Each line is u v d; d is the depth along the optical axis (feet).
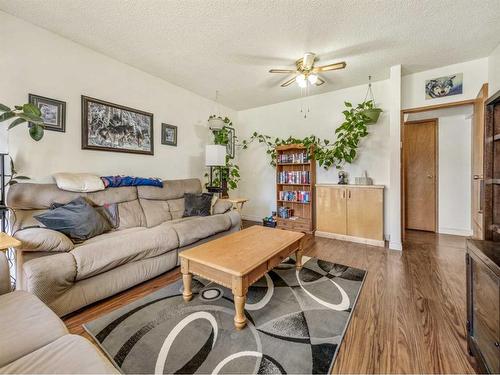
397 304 5.88
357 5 6.41
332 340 4.62
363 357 4.20
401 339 4.64
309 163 12.91
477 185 9.50
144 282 7.09
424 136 13.80
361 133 11.22
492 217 4.31
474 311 4.05
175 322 5.15
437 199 13.52
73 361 2.52
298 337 4.70
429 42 8.17
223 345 4.47
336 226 11.94
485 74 9.16
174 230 7.84
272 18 6.97
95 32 7.74
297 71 9.23
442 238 12.16
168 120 11.85
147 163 10.92
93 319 5.27
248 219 16.56
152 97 11.03
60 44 7.93
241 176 16.83
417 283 7.02
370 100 11.57
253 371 3.89
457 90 9.67
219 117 13.70
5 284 3.99
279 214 13.91
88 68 8.68
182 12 6.73
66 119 8.13
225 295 6.33
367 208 11.10
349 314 5.46
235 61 9.62
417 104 10.45
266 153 15.64
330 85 12.12
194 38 8.02
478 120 9.20
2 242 4.67
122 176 9.36
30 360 2.51
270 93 13.34
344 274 7.63
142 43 8.36
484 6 6.40
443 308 5.69
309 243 11.14
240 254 5.84
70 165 8.26
